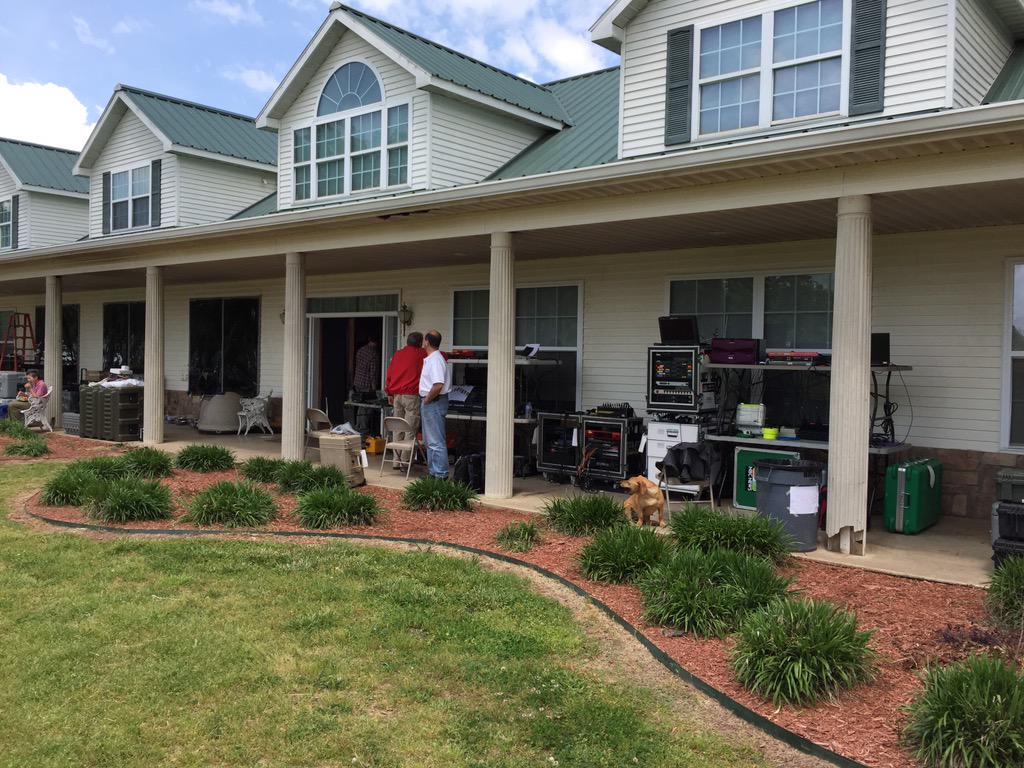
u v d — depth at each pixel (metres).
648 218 7.38
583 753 3.43
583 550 5.93
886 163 6.05
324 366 14.41
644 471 9.19
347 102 11.42
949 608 5.04
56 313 14.46
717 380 8.59
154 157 14.82
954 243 7.78
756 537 5.91
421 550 6.40
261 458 9.33
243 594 5.29
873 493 7.74
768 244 8.91
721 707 3.84
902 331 8.06
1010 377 7.54
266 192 15.80
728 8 8.07
